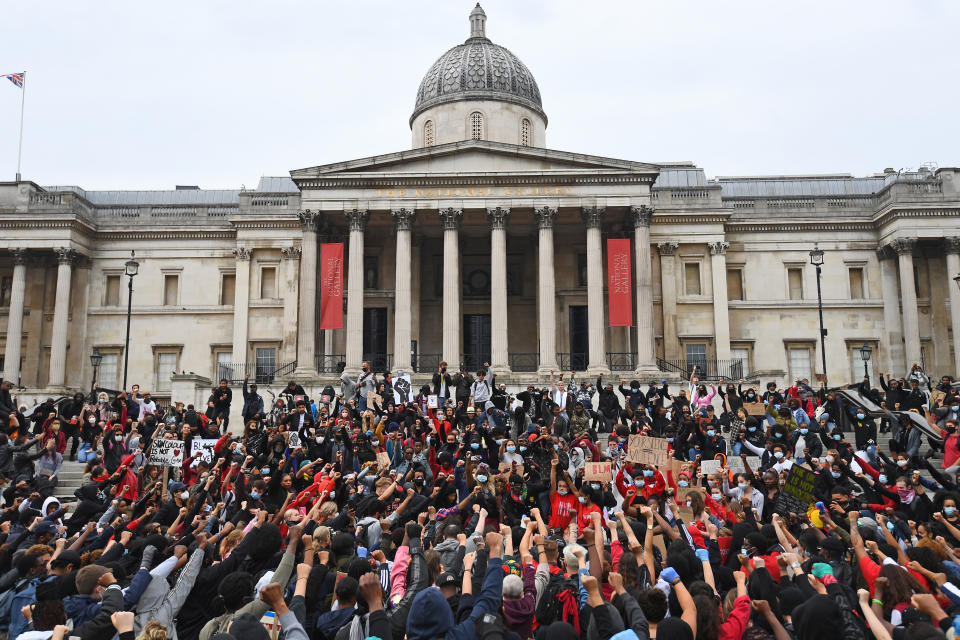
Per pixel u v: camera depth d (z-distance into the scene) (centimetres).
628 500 1761
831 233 6019
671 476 2069
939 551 1399
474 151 5262
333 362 5259
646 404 3425
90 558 1280
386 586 1232
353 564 1101
